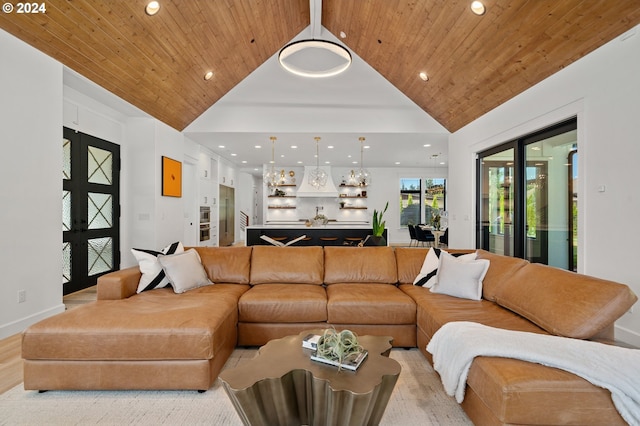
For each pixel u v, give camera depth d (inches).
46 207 121.6
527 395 51.3
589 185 113.0
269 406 56.2
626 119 99.7
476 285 102.7
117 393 75.7
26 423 65.0
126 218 197.3
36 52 116.9
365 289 113.1
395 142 257.4
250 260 128.4
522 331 72.9
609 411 50.9
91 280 173.9
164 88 173.8
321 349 62.0
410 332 102.3
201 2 131.5
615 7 94.6
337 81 223.1
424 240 343.3
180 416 67.7
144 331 73.7
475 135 197.6
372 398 53.0
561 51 118.5
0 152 105.1
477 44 136.6
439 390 78.5
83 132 166.1
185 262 113.5
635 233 96.9
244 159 343.3
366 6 153.9
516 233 162.6
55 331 73.2
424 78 183.5
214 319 80.4
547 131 140.9
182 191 230.7
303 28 196.1
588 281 73.8
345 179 398.3
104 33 122.6
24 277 113.0
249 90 223.9
